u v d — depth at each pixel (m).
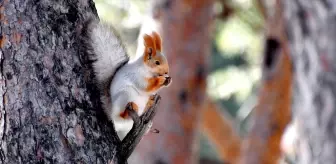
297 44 7.88
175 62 14.51
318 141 7.87
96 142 6.09
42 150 5.95
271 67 14.29
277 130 14.54
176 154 14.63
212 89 18.19
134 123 6.37
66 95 6.04
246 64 19.20
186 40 14.51
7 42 5.97
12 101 5.98
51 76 6.02
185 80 14.55
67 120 6.01
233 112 24.44
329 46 7.61
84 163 6.00
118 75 6.57
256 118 14.80
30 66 5.98
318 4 7.59
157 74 6.64
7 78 5.97
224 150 16.64
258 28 16.42
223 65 20.59
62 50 6.07
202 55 14.66
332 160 7.78
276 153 14.75
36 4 6.02
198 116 14.79
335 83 7.65
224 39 17.05
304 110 7.98
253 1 15.30
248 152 14.91
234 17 16.66
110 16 16.52
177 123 14.59
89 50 6.31
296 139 8.25
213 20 14.82
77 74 6.13
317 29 7.64
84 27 6.26
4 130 5.99
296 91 8.12
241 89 17.80
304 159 8.09
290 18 7.88
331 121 7.75
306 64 7.82
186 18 14.47
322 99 7.75
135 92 6.57
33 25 6.00
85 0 6.32
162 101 14.59
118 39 6.64
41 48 6.01
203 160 23.98
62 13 6.11
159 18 14.52
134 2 16.61
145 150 14.66
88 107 6.14
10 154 5.98
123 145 6.32
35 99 5.97
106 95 6.48
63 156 5.96
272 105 14.45
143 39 6.82
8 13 5.98
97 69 6.37
